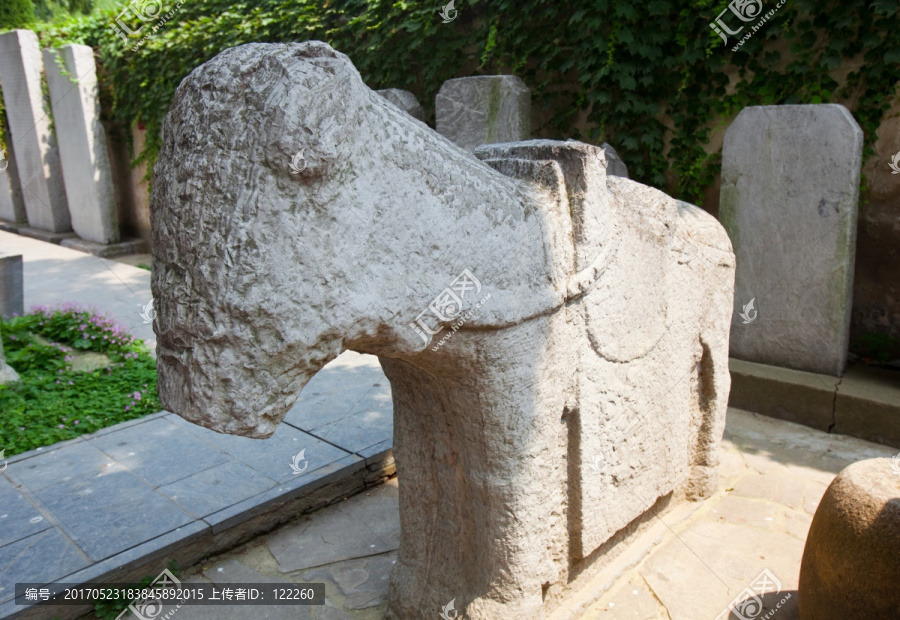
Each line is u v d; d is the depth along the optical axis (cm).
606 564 246
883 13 359
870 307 416
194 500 281
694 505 287
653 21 444
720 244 269
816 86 401
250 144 133
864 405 350
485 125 497
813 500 294
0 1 1026
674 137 465
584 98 489
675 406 258
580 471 216
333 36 638
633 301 223
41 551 247
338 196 141
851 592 188
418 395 205
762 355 406
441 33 562
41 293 663
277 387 143
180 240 139
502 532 198
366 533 280
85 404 388
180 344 141
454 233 162
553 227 188
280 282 136
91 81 851
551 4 484
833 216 367
